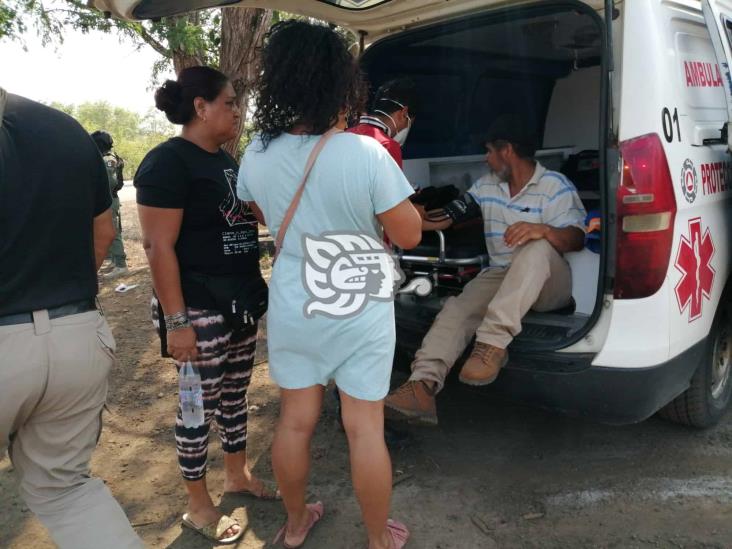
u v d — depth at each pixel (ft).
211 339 8.32
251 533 8.97
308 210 7.09
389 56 12.14
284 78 6.88
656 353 8.39
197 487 8.87
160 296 7.97
